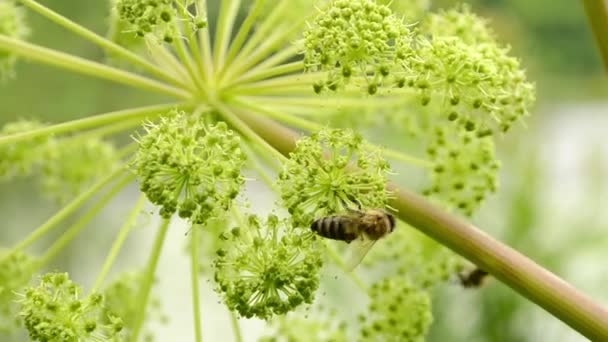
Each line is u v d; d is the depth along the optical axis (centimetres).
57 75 72
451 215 37
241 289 35
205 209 35
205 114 39
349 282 55
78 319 37
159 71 39
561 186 70
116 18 44
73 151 45
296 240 35
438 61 36
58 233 74
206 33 40
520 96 38
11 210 75
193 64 40
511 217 62
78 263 73
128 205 75
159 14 36
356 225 38
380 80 36
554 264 62
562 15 92
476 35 40
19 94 72
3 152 44
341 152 36
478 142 41
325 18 36
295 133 38
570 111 93
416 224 37
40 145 44
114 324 37
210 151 35
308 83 39
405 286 41
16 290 41
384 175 36
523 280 36
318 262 35
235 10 41
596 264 62
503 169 63
